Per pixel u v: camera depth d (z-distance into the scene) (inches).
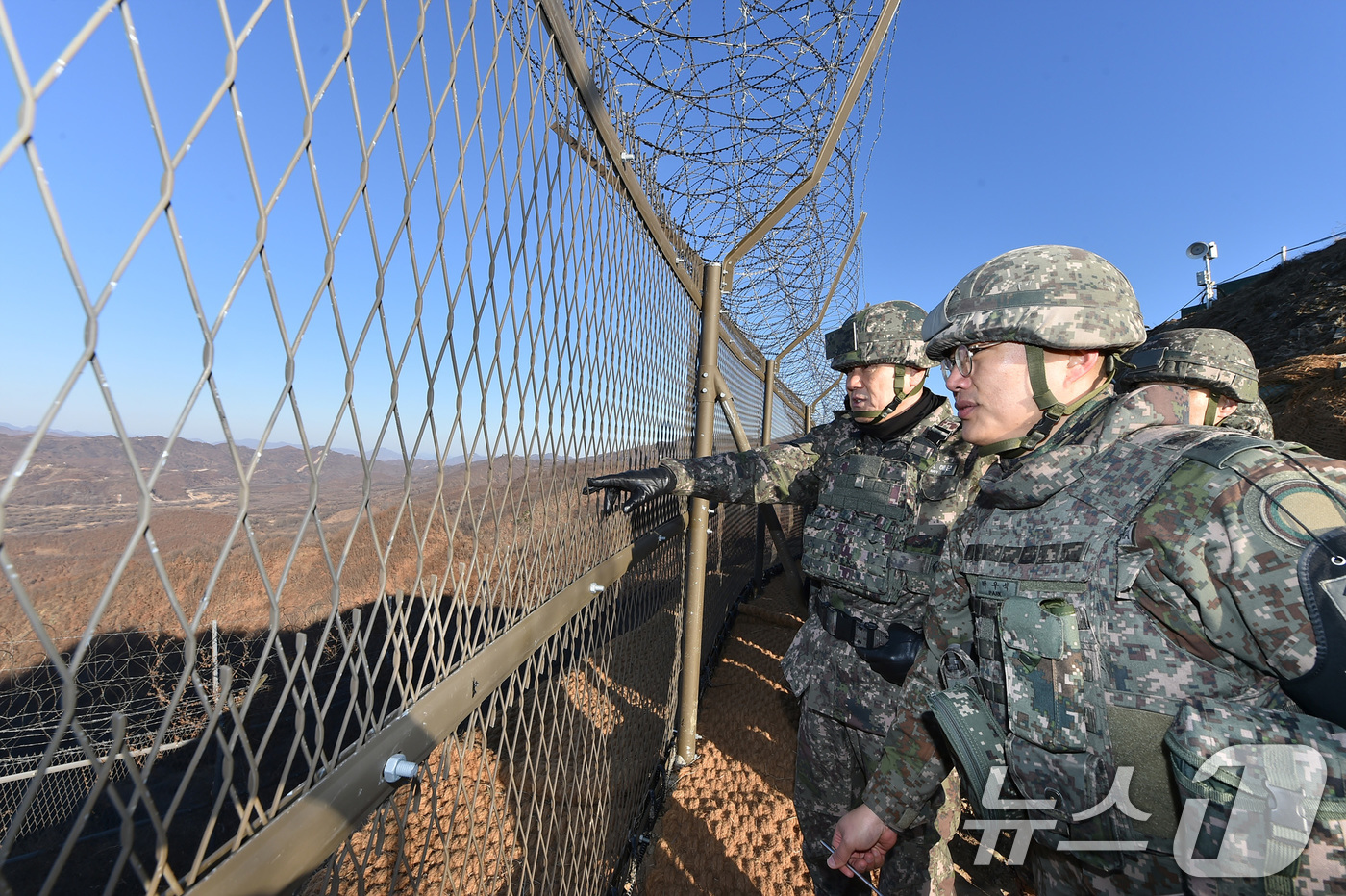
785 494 96.0
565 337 57.0
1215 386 98.7
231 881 22.7
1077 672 36.1
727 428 186.7
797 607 233.5
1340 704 28.4
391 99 27.8
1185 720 31.6
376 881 69.4
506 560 46.3
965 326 43.3
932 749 51.1
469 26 35.4
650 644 105.5
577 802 72.4
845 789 82.4
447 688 38.6
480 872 45.1
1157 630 34.8
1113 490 37.1
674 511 116.8
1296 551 30.0
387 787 33.3
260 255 21.6
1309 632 29.2
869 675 78.4
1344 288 565.6
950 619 50.5
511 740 109.5
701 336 121.3
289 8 22.1
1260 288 700.7
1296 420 383.2
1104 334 39.5
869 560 78.5
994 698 41.8
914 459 80.1
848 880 81.3
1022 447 42.4
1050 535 38.7
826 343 90.6
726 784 119.6
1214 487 33.2
